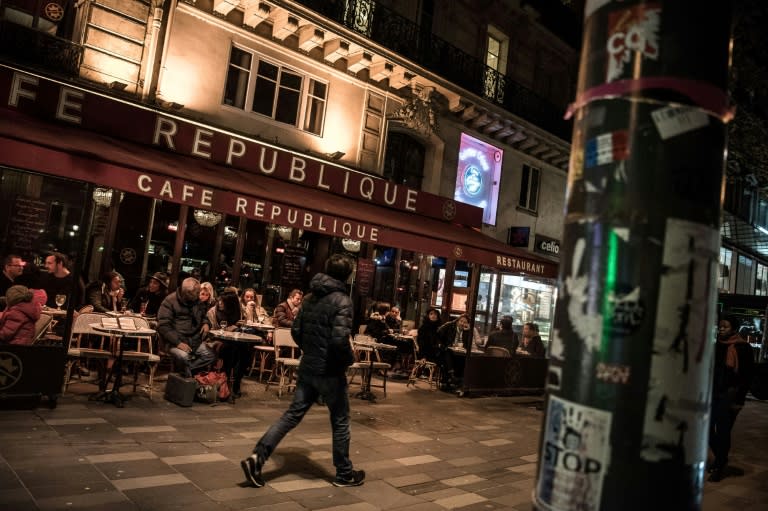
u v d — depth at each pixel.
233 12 11.50
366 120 13.73
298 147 12.50
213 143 9.71
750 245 30.91
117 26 10.09
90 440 4.95
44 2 9.46
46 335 6.43
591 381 1.26
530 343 11.20
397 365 12.02
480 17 16.64
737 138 11.57
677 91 1.29
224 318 8.04
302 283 12.33
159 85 10.45
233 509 3.85
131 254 10.41
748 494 5.79
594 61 1.41
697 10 1.33
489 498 4.66
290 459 5.12
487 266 10.29
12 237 6.29
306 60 12.59
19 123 7.05
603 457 1.22
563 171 19.23
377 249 14.38
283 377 7.97
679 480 1.21
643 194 1.27
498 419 8.29
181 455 4.85
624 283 1.25
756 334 17.14
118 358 6.46
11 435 4.84
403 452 5.83
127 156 7.19
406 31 14.12
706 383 1.27
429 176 15.25
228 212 7.51
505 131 16.52
